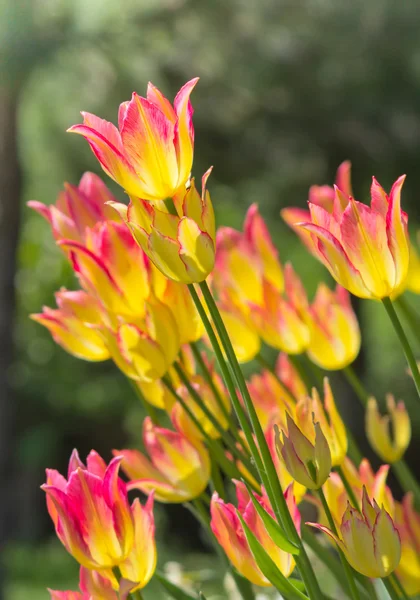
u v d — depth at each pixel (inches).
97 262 43.1
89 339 45.5
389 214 39.9
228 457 45.4
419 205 257.0
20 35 212.1
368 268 39.8
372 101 237.3
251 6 241.0
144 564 41.0
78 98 272.8
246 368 286.4
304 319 48.3
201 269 39.1
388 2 228.5
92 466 41.8
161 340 42.9
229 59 245.8
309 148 254.5
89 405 431.8
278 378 47.4
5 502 277.7
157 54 252.1
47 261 371.2
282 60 237.9
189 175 40.4
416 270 50.1
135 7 231.1
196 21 246.8
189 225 39.0
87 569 41.1
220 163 271.4
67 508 40.3
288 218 49.3
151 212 40.2
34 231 366.9
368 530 39.3
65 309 45.1
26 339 416.2
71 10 220.4
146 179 40.0
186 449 44.2
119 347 43.0
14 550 378.0
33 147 311.0
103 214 45.7
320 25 235.1
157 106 39.9
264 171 268.7
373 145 249.3
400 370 382.3
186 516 363.3
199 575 55.9
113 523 40.4
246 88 247.4
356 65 235.8
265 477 39.0
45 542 420.2
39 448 422.0
